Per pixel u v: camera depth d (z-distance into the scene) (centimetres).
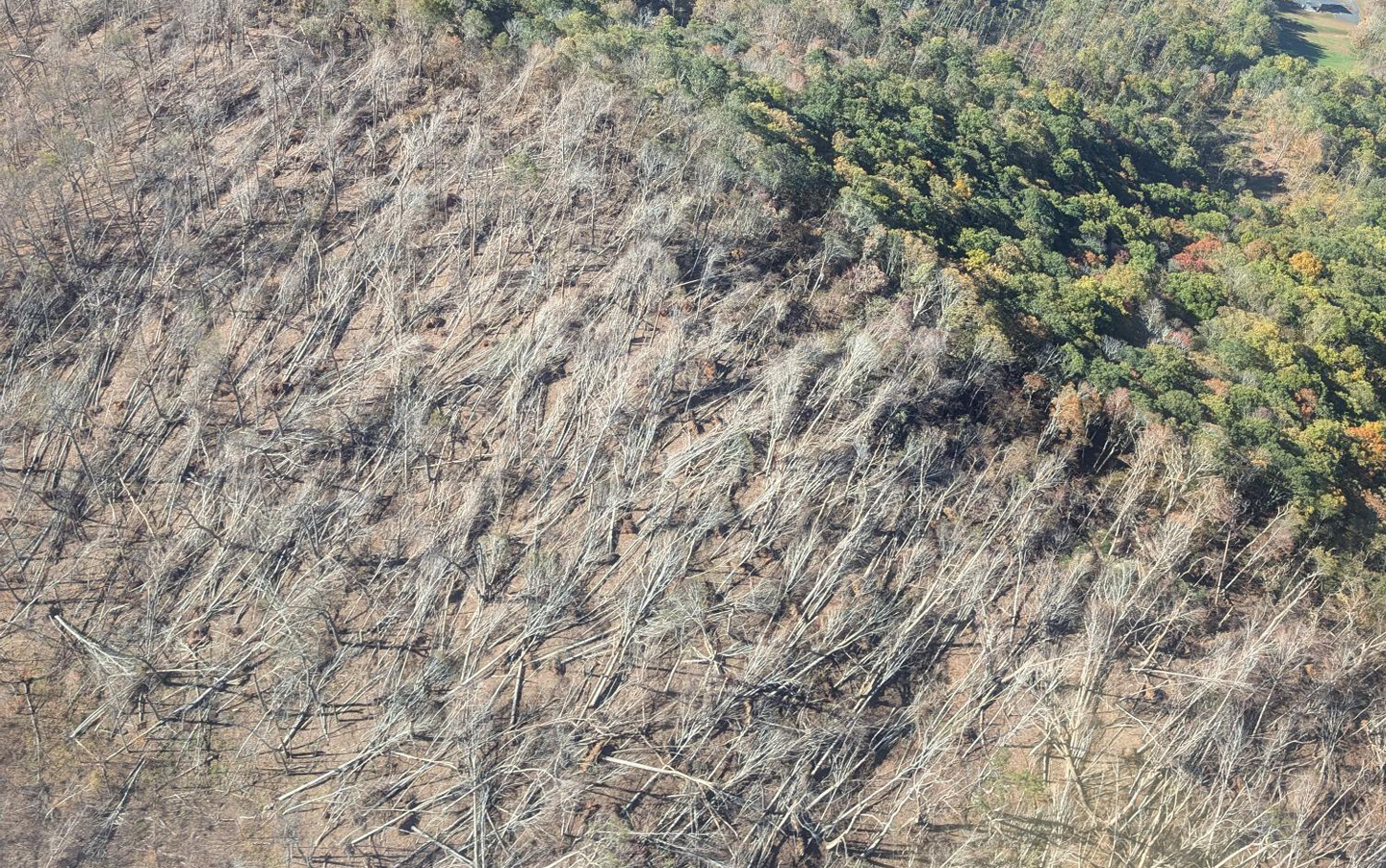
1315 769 5862
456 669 5944
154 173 8156
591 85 9125
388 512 6550
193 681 5775
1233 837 5559
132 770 5456
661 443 6969
